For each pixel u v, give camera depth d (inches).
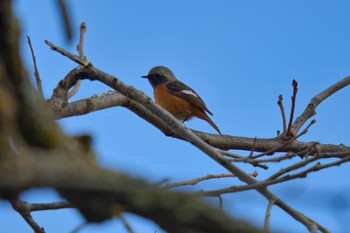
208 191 241.8
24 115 189.2
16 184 153.5
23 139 189.6
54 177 159.3
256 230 178.4
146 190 172.6
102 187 166.2
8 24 184.4
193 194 180.1
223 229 176.4
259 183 250.1
